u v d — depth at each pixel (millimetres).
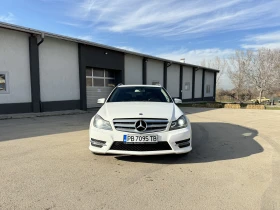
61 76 11055
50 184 2639
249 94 33844
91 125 3545
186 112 11594
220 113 11086
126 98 4570
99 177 2861
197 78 24750
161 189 2553
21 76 9375
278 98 30016
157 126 3229
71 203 2221
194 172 3066
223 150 4180
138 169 3148
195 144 4637
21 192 2432
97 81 13781
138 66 16516
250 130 6277
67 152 3928
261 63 30203
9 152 3908
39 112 9945
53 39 10578
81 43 11680
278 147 4426
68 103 11469
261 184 2707
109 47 13172
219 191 2518
